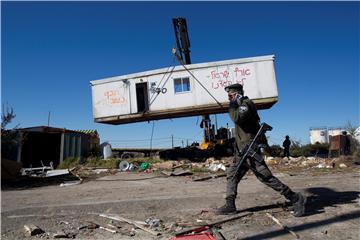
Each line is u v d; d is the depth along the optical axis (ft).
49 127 77.82
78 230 16.19
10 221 18.26
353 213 17.46
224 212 17.94
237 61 64.69
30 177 47.37
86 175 49.19
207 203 21.13
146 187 31.45
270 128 17.79
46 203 23.93
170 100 66.08
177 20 78.74
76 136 82.99
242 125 17.88
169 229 15.78
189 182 35.17
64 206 22.03
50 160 80.48
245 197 22.74
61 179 45.01
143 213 19.12
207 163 60.59
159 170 52.75
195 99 65.26
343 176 35.14
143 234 15.31
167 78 66.59
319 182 30.25
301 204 17.19
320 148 95.04
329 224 15.85
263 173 17.38
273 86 63.77
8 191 33.94
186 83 65.87
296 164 53.88
